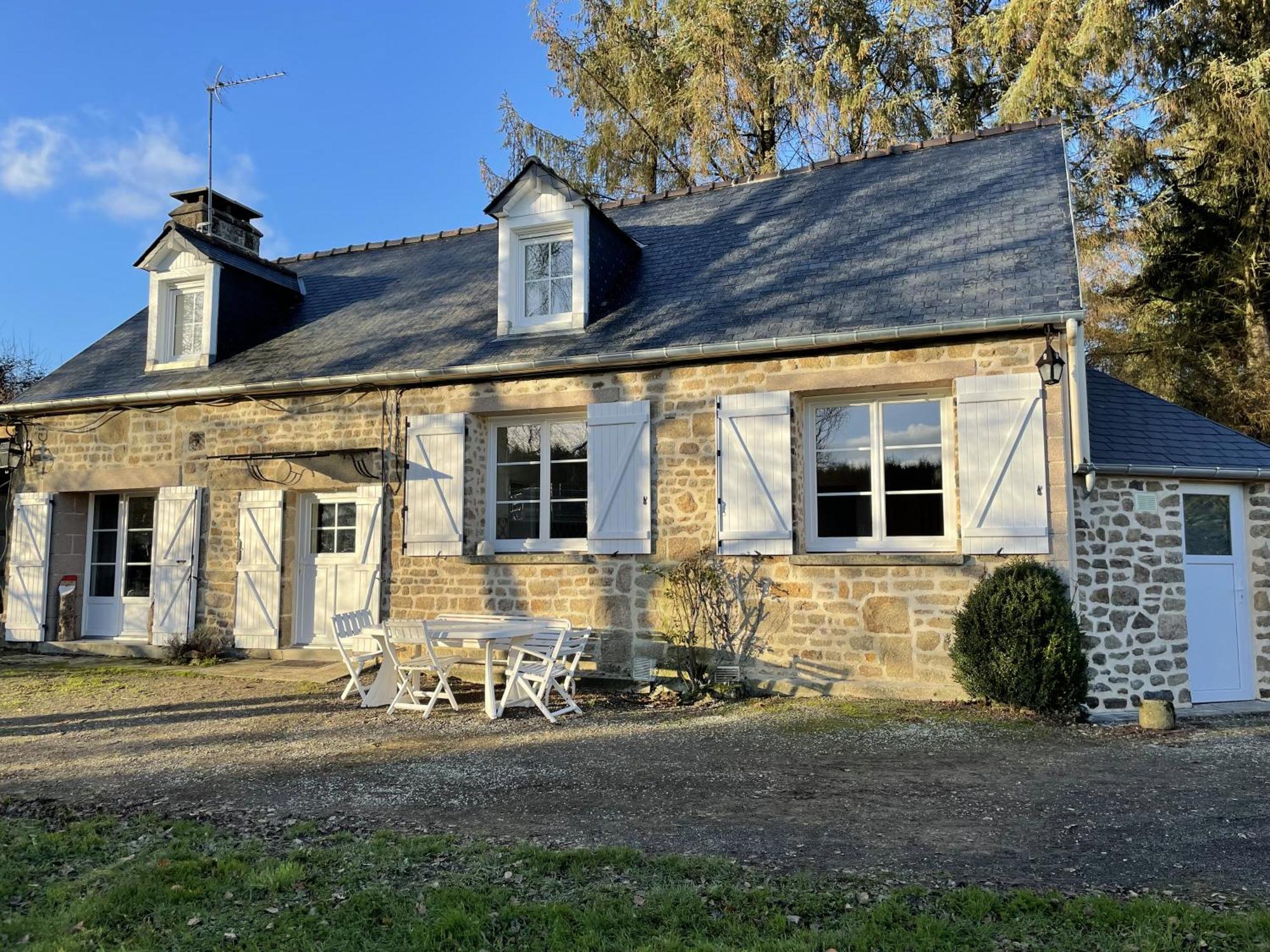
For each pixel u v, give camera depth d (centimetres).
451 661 757
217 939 311
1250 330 1369
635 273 1008
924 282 806
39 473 1142
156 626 1047
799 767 544
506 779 523
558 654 725
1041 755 568
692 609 816
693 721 688
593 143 1769
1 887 355
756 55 1612
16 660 1042
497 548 930
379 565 947
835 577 775
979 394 737
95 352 1240
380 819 446
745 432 810
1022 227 840
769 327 812
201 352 1114
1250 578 788
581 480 908
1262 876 358
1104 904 323
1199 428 813
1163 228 1394
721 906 329
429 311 1074
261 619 1002
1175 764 545
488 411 917
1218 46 1291
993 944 298
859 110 1562
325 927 318
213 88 1286
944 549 773
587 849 391
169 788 507
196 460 1053
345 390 981
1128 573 751
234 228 1296
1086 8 1256
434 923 316
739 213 1073
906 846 396
